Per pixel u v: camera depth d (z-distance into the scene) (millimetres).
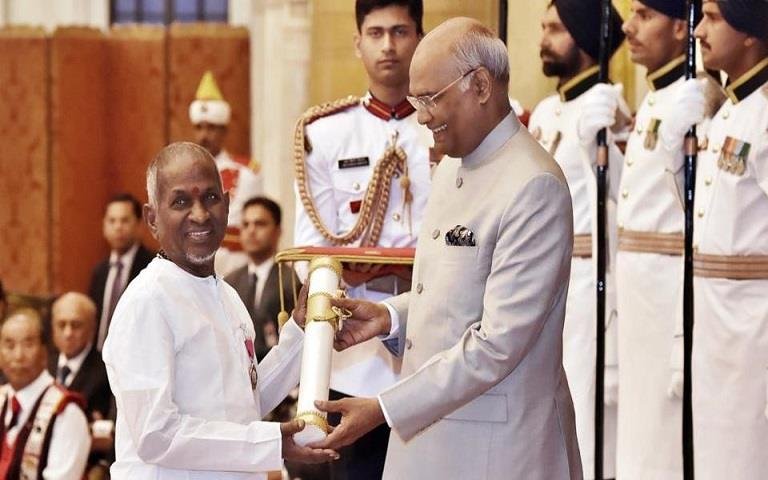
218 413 5340
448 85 5434
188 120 18094
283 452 5391
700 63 8172
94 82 17953
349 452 7215
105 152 18078
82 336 11609
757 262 6949
